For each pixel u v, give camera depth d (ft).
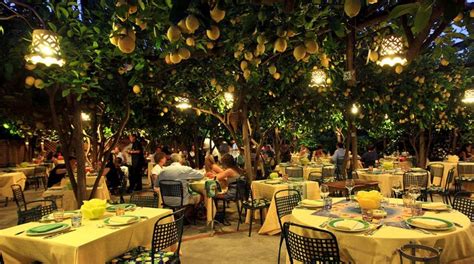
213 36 5.01
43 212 12.66
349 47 9.09
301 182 19.34
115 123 22.66
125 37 5.13
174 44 6.34
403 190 19.74
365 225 8.90
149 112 21.72
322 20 6.68
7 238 9.18
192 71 16.40
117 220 10.23
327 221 9.76
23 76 11.50
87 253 8.52
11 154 45.32
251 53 8.09
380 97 19.48
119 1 4.89
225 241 16.46
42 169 36.88
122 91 14.46
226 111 22.33
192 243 16.19
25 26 10.91
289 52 11.05
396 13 3.46
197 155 36.55
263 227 17.49
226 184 20.71
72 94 13.42
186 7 4.16
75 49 10.70
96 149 26.68
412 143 37.55
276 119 24.52
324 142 52.90
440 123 31.24
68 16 10.30
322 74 16.08
